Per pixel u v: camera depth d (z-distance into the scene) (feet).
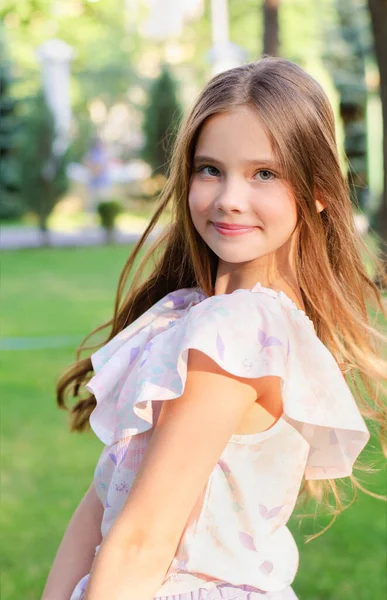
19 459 17.76
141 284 6.02
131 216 85.76
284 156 4.69
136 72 116.16
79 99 110.83
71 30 90.53
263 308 4.55
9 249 62.44
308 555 13.10
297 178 4.75
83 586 5.04
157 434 4.37
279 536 4.79
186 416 4.33
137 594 4.24
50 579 5.43
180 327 4.60
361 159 81.92
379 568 12.62
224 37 68.64
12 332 31.42
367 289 5.52
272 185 4.73
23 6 52.47
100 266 52.31
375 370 5.30
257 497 4.59
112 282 45.14
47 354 27.43
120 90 115.24
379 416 5.92
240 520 4.57
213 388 4.34
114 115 115.44
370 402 6.13
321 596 11.85
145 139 80.89
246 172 4.72
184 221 5.20
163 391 4.41
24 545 13.67
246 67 4.91
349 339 5.27
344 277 5.32
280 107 4.71
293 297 5.08
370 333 5.28
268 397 4.53
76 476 16.84
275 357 4.37
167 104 79.05
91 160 94.89
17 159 66.18
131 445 4.79
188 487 4.30
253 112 4.69
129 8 114.21
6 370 25.25
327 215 5.19
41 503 15.43
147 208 88.58
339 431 4.76
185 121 5.01
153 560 4.26
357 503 14.32
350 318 5.22
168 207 5.89
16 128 82.89
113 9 107.34
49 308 37.01
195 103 4.93
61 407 6.64
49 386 23.45
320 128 4.87
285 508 4.73
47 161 65.41
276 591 4.67
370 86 70.28
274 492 4.63
